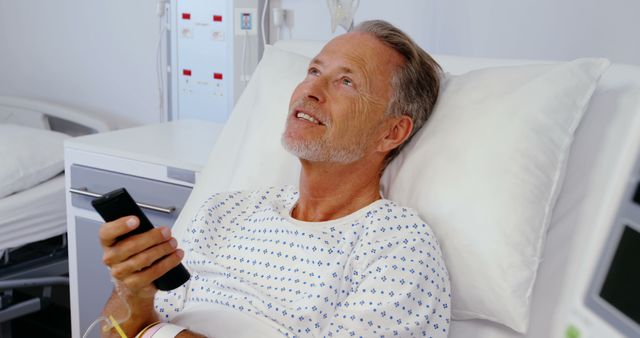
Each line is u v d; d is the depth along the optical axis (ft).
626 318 1.47
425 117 4.48
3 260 7.44
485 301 3.97
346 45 4.34
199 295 4.39
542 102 4.06
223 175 5.57
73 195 6.79
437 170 4.23
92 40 9.68
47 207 7.59
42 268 7.52
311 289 3.98
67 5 9.80
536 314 4.03
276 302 4.02
